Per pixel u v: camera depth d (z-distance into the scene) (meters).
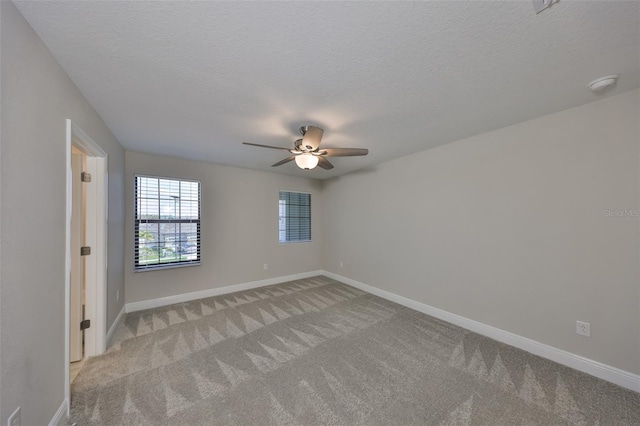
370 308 3.43
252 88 1.73
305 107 2.02
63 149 1.47
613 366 1.87
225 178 4.12
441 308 3.08
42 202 1.25
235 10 1.07
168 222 3.63
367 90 1.77
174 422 1.50
